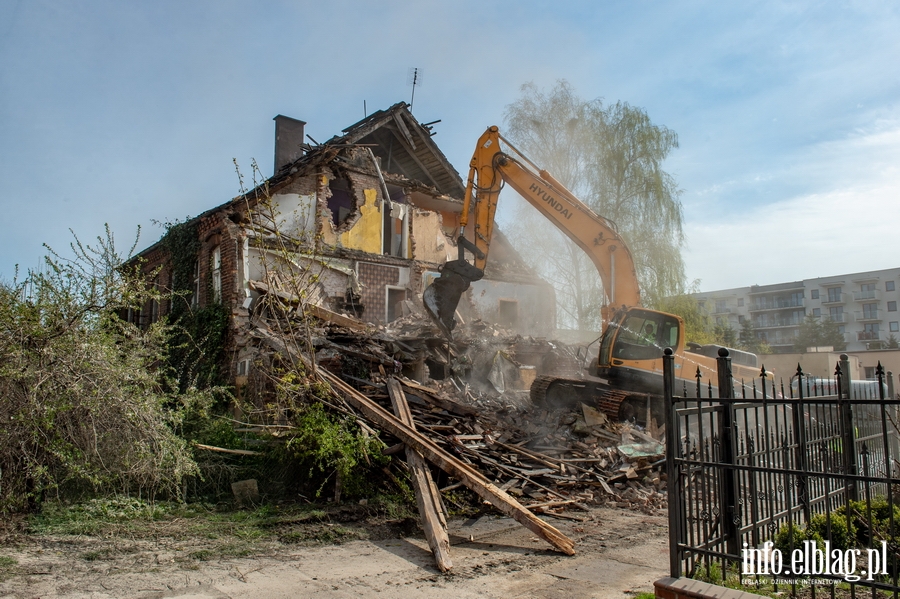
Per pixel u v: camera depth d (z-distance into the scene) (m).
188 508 7.50
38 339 6.70
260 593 4.91
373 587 5.14
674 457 4.21
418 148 21.52
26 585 4.90
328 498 7.98
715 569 4.53
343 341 12.80
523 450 9.57
